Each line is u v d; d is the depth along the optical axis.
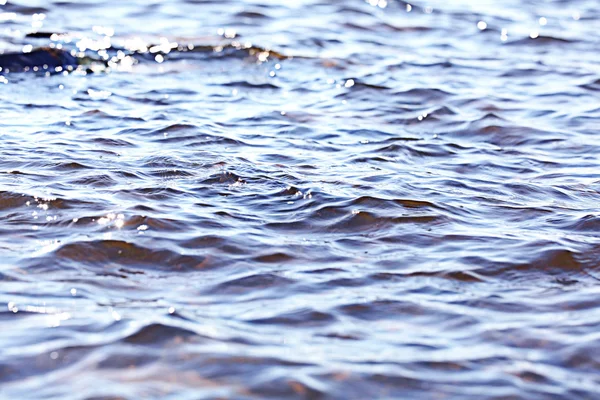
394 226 12.48
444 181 14.84
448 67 24.03
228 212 12.78
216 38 25.91
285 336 9.13
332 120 19.00
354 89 21.56
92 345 8.73
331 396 8.01
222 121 18.47
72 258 10.94
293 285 10.48
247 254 11.32
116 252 11.16
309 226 12.41
